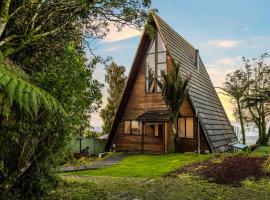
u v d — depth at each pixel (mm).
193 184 9141
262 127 32188
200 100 22656
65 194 7352
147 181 9750
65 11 8844
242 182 9250
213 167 11938
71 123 6270
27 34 7773
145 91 23062
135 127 23297
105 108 32500
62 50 8094
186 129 20906
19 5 7883
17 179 6246
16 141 5477
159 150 21688
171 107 19328
